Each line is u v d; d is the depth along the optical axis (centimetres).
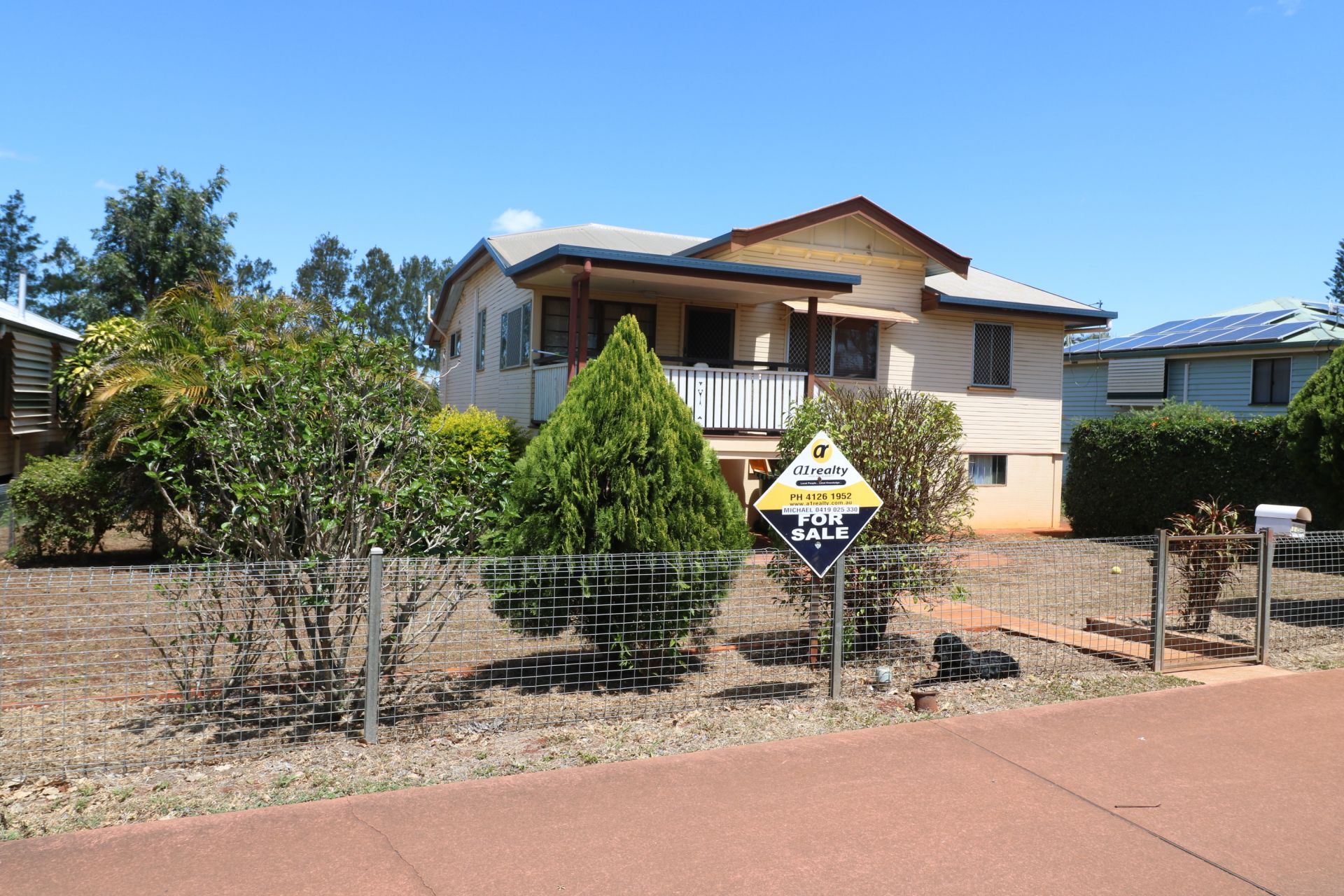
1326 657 795
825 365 1800
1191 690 679
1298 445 1106
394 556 580
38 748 515
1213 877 389
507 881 372
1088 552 998
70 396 1404
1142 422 1777
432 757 512
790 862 396
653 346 1662
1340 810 460
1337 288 5534
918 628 895
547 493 664
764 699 646
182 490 581
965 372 1931
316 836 408
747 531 711
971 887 377
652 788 473
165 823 418
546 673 698
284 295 1334
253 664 556
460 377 2195
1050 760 526
